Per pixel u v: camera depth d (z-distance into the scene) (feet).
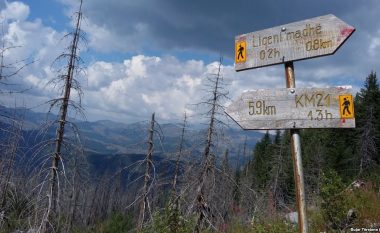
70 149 45.21
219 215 52.75
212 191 55.36
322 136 139.74
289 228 30.83
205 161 56.18
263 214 42.19
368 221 29.86
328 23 13.69
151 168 65.46
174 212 29.89
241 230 42.14
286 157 135.44
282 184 115.75
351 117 13.12
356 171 116.57
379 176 43.70
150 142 66.28
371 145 115.65
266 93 14.32
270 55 14.66
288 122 13.83
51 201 44.04
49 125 44.88
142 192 64.03
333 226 29.17
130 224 78.64
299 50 14.06
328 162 126.52
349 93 13.28
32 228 42.70
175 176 64.49
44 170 44.52
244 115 14.55
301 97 13.84
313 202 38.93
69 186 44.70
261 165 169.07
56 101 45.78
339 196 29.37
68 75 46.88
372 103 125.49
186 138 66.39
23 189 45.27
